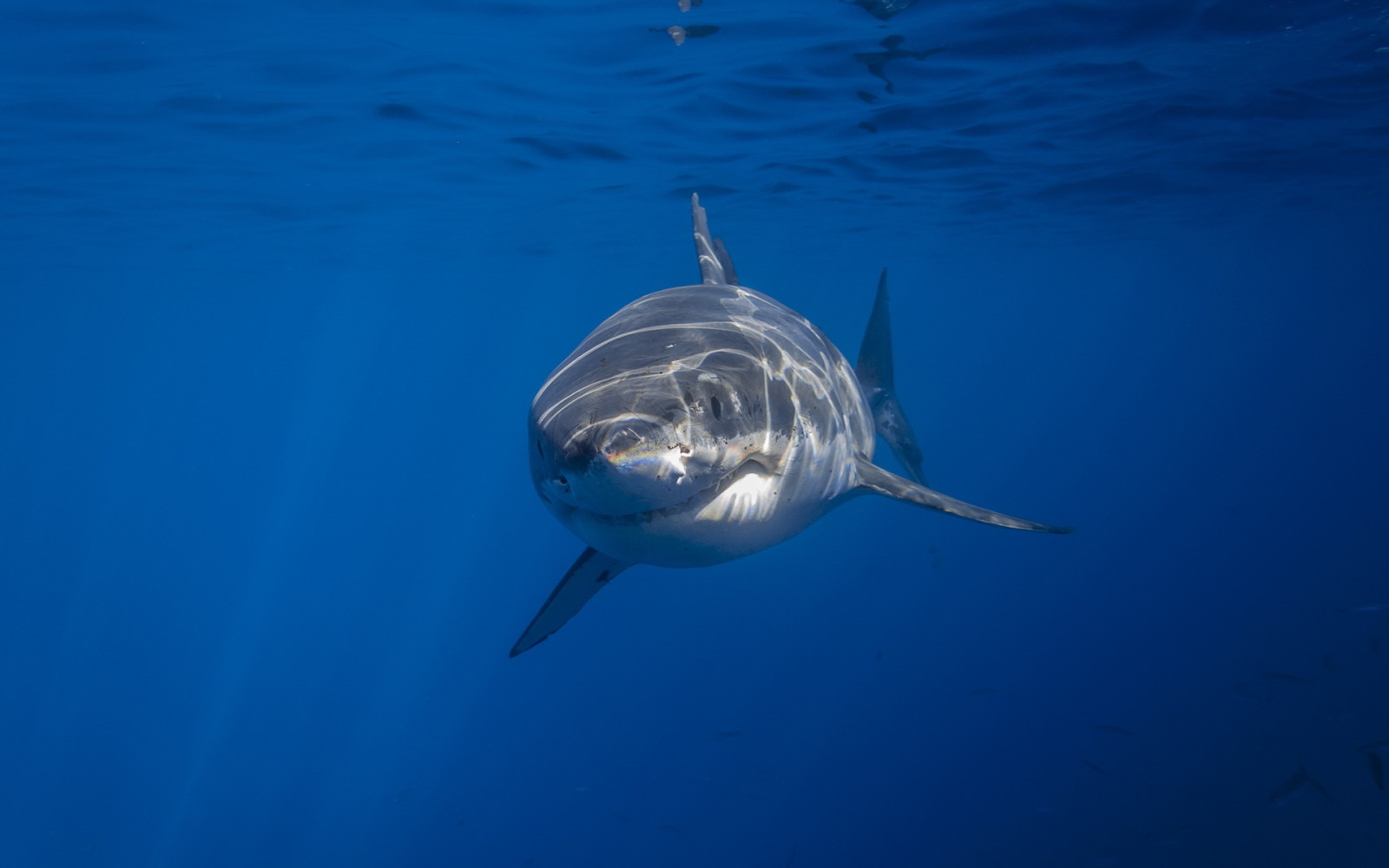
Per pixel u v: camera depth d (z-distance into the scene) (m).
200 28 9.15
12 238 21.86
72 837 24.31
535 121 12.91
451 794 23.98
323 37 9.57
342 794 25.77
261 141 13.27
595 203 19.23
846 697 25.44
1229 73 11.38
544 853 19.66
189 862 22.59
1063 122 13.46
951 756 19.83
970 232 27.20
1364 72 11.54
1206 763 16.55
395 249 25.56
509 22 9.33
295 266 28.17
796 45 10.15
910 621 32.84
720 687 28.89
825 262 36.19
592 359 2.22
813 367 2.70
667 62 10.59
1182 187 20.00
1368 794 13.86
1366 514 39.34
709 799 20.23
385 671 38.53
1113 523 46.69
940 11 9.22
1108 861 12.93
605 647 35.66
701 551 2.03
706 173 16.45
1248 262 42.97
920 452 4.79
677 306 2.74
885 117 12.99
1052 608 31.52
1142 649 24.80
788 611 37.12
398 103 11.91
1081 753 18.45
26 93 10.80
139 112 11.69
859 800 18.70
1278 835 13.38
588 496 1.77
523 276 35.31
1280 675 11.41
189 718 33.50
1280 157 17.17
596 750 25.00
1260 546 36.38
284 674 39.00
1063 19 9.46
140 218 19.16
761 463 2.16
